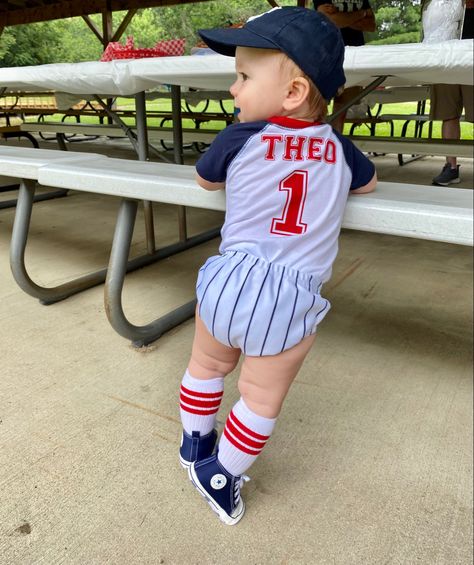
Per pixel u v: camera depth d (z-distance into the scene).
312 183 0.78
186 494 0.95
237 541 0.85
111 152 5.48
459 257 2.38
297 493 0.96
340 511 0.92
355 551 0.84
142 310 1.71
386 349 1.49
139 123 2.03
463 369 1.39
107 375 1.33
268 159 0.78
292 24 0.77
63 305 1.75
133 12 6.94
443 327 1.64
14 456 1.03
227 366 0.90
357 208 0.90
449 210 0.85
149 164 1.48
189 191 1.09
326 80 0.79
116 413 1.17
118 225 1.31
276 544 0.85
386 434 1.12
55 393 1.24
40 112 5.83
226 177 0.86
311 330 0.79
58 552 0.83
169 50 1.89
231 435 0.83
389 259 2.33
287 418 1.17
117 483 0.97
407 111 8.60
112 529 0.87
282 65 0.77
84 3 7.21
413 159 5.30
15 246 1.58
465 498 0.95
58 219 2.89
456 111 3.42
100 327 1.59
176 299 1.81
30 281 1.66
